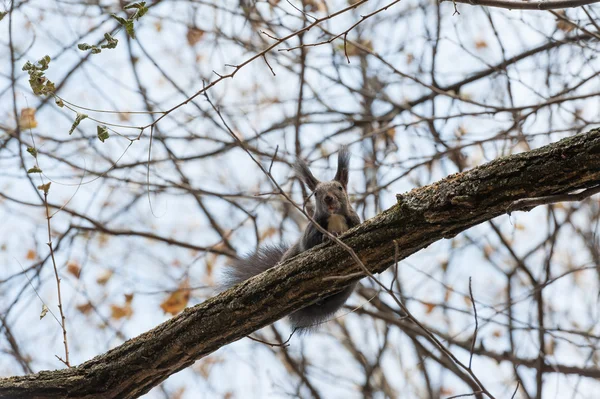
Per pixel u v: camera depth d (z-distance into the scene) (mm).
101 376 8000
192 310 7906
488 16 11680
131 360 7945
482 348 13203
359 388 14477
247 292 7621
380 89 14383
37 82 6945
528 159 6270
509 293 13094
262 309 7582
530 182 6258
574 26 10688
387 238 7000
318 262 7312
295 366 14531
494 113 11430
